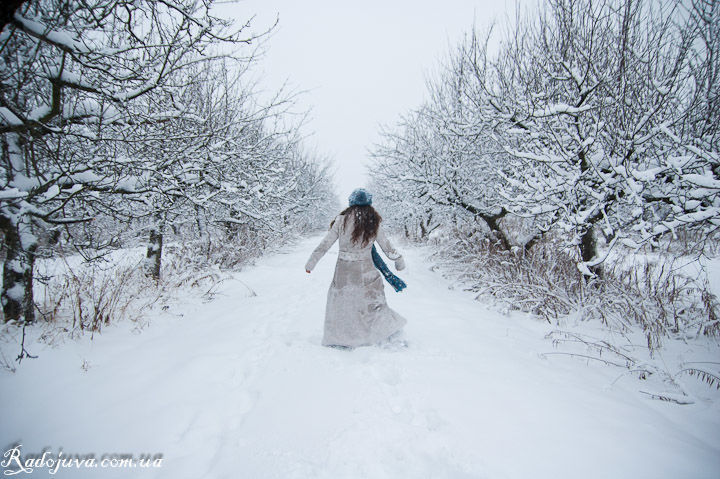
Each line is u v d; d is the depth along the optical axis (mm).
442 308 4730
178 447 1928
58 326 3463
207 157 5125
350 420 2074
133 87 3416
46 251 3711
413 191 7840
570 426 1996
